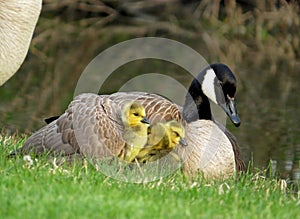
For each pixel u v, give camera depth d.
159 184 9.59
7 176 8.91
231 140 12.63
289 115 21.44
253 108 22.33
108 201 8.02
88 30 31.16
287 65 28.66
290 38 30.86
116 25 31.77
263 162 16.53
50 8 30.80
